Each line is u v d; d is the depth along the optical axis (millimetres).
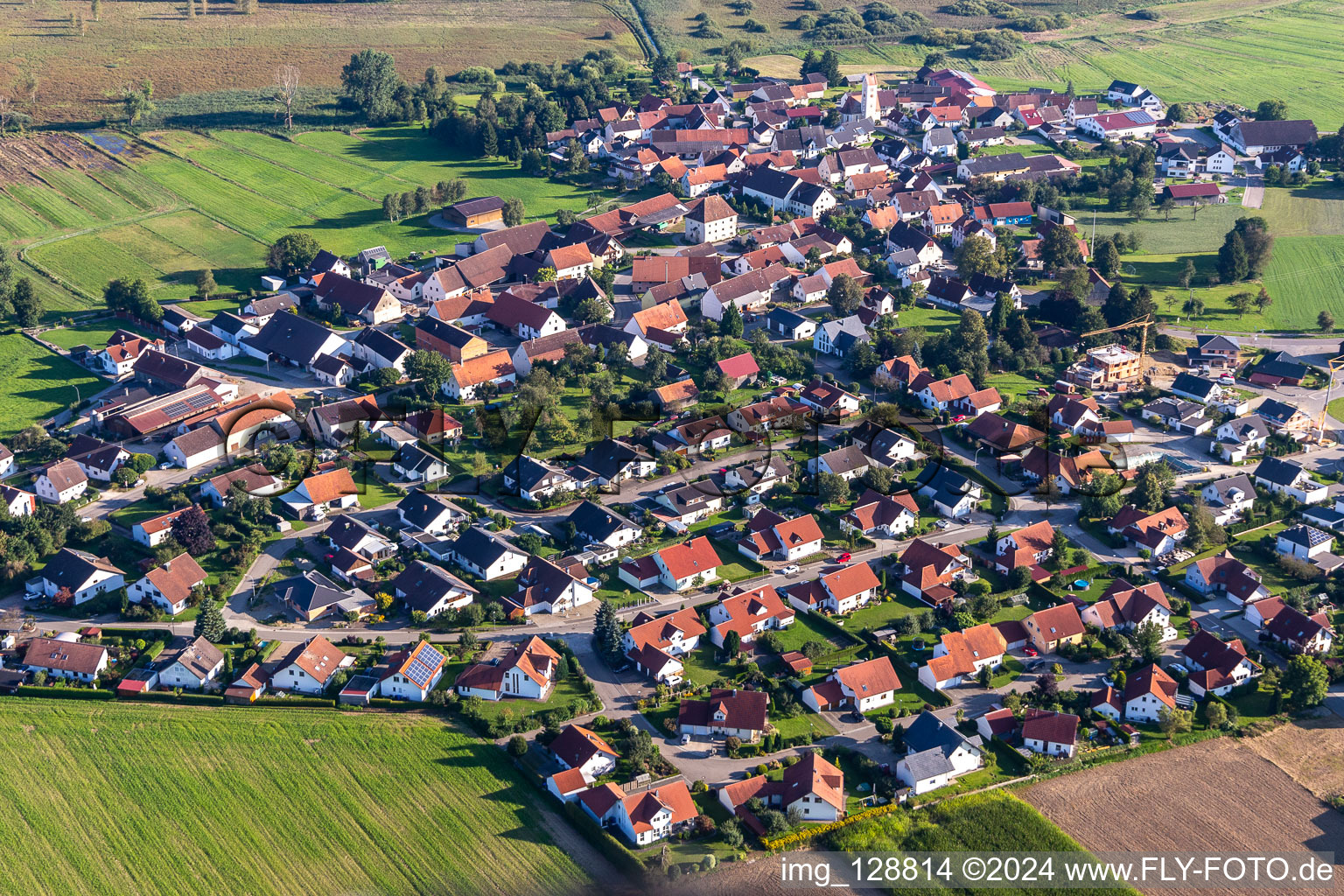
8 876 159000
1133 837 166875
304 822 167375
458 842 164000
